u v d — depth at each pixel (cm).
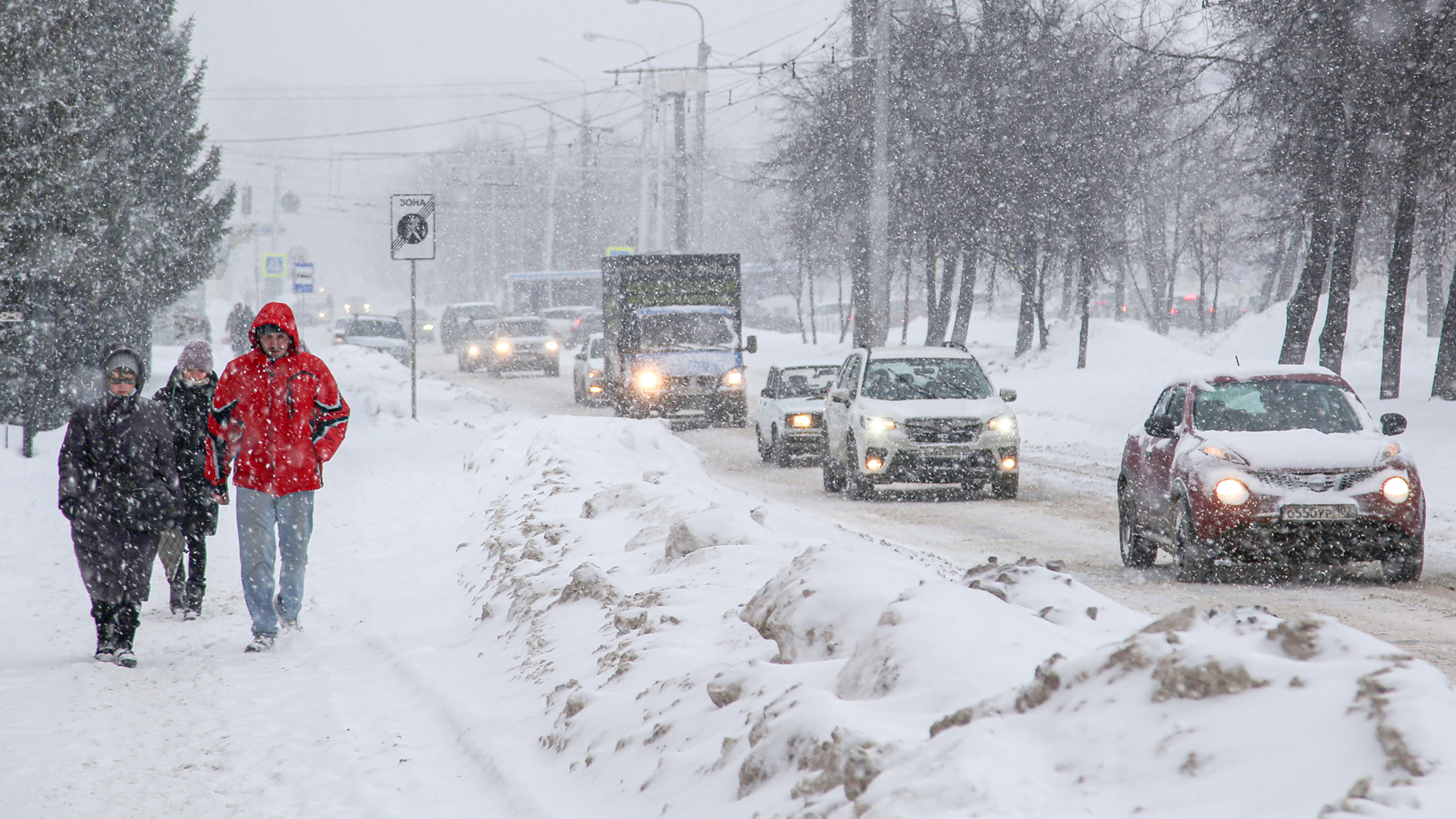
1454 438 3997
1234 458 2166
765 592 1092
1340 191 4844
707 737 848
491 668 1355
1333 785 485
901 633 815
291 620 1680
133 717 1237
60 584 2083
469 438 4606
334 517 2945
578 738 980
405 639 1614
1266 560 2131
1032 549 2678
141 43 5866
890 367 3841
